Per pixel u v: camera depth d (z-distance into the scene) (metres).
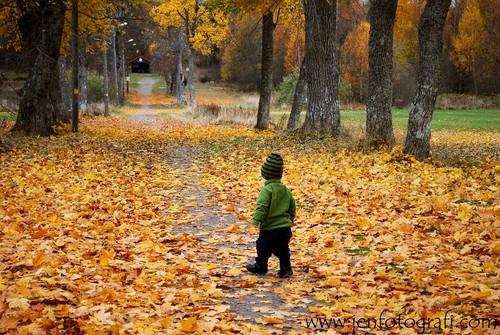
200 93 86.81
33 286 5.05
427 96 14.08
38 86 23.28
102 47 33.00
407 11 37.66
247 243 7.69
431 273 5.60
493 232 6.93
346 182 11.52
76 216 8.87
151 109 56.66
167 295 5.27
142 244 7.23
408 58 67.50
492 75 70.81
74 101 25.30
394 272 5.89
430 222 7.79
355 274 5.99
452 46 74.25
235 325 4.50
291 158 15.66
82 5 26.84
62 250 6.79
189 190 11.99
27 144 19.77
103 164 15.40
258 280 5.99
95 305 4.79
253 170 13.94
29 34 24.56
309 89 22.64
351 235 7.76
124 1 27.03
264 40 27.70
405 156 13.93
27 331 3.88
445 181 10.98
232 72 91.88
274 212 6.11
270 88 28.11
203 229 8.55
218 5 23.19
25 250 6.56
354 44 68.81
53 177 12.85
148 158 17.23
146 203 10.45
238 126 30.92
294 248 7.39
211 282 5.78
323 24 21.89
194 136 24.91
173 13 49.69
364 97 70.25
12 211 9.00
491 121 42.16
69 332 4.04
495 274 5.52
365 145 16.41
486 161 15.86
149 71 136.88
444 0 13.52
